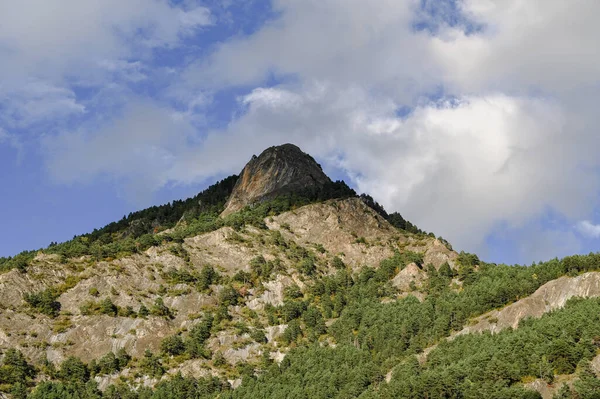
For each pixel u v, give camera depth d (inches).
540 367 7593.5
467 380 7657.5
